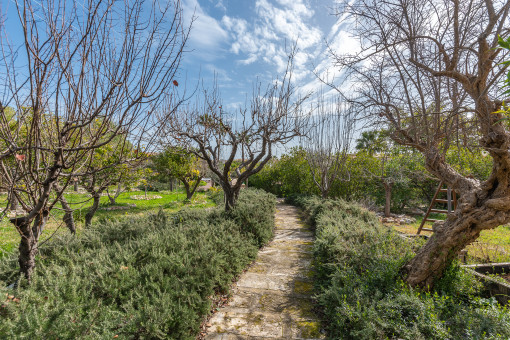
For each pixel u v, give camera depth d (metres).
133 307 2.49
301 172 15.97
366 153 12.02
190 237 4.37
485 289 3.25
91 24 1.80
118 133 2.18
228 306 3.55
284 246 6.42
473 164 6.64
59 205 9.11
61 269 2.69
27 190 2.20
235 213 6.32
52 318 1.94
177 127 6.17
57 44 1.73
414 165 8.33
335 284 3.31
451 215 3.12
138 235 4.51
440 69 2.65
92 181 4.98
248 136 6.87
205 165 15.81
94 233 4.44
